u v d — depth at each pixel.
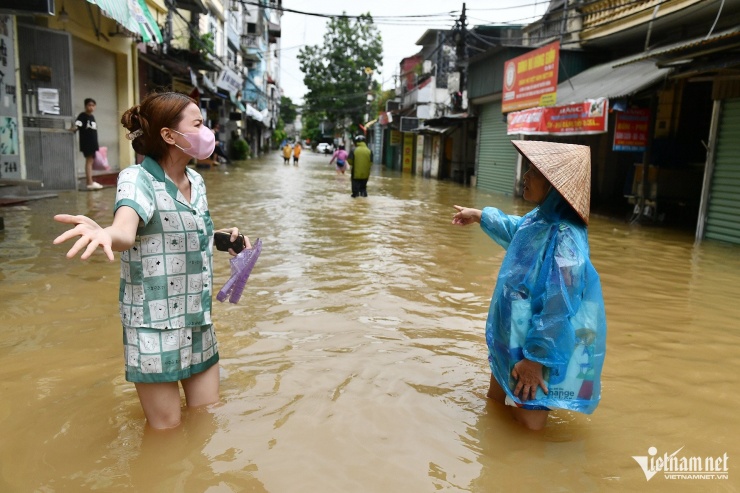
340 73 52.22
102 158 13.00
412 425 2.77
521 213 12.58
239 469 2.34
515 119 15.48
